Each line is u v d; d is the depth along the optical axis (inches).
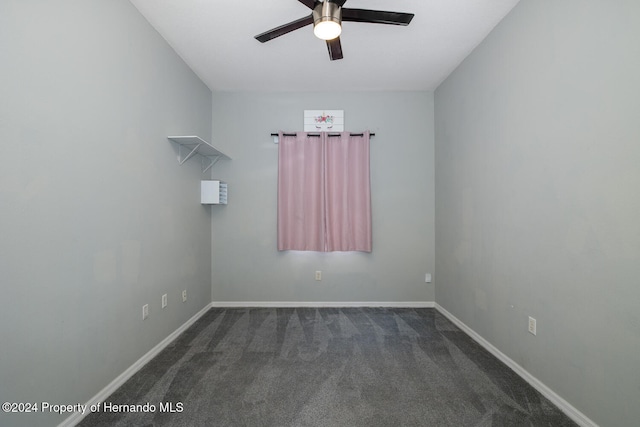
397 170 129.5
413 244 130.3
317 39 90.7
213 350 87.2
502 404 62.4
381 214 130.2
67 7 53.7
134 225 74.3
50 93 50.4
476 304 94.4
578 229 56.5
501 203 81.0
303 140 128.3
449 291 114.6
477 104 93.5
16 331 45.4
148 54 80.4
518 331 74.2
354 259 130.0
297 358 82.4
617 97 48.8
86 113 58.3
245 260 130.1
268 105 129.9
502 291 80.8
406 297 130.1
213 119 129.6
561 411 60.0
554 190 62.3
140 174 76.7
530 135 69.4
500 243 81.7
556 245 61.9
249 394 65.7
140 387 68.2
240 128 129.9
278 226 126.6
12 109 44.4
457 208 107.5
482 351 86.9
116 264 67.5
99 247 62.1
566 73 58.9
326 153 127.5
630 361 47.4
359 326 106.5
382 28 84.8
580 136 55.8
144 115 78.5
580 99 55.7
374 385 69.4
